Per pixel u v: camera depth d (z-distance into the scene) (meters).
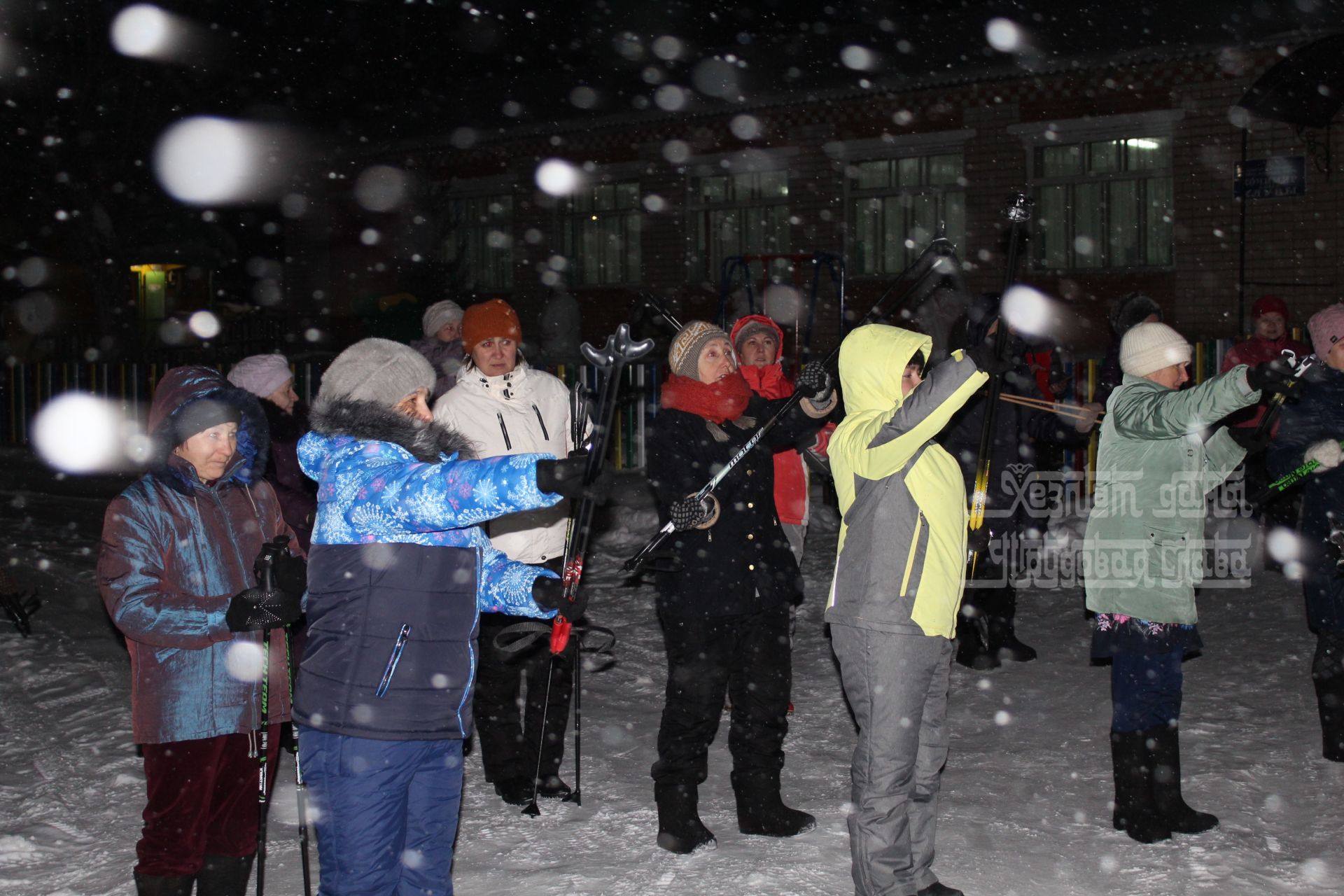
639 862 4.30
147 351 23.47
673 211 21.56
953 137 18.77
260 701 3.62
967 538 4.50
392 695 3.10
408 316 21.14
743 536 4.44
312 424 3.34
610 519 11.02
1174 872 4.17
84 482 14.68
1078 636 7.52
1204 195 16.94
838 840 4.50
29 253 25.17
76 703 6.39
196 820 3.57
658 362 17.52
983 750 5.50
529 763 5.01
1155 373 4.54
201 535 3.61
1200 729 5.67
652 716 6.14
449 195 23.69
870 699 3.79
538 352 19.61
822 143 20.02
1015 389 6.87
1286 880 4.10
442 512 3.06
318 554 3.21
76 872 4.29
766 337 5.65
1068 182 18.05
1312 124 14.84
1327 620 5.15
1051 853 4.35
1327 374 5.25
